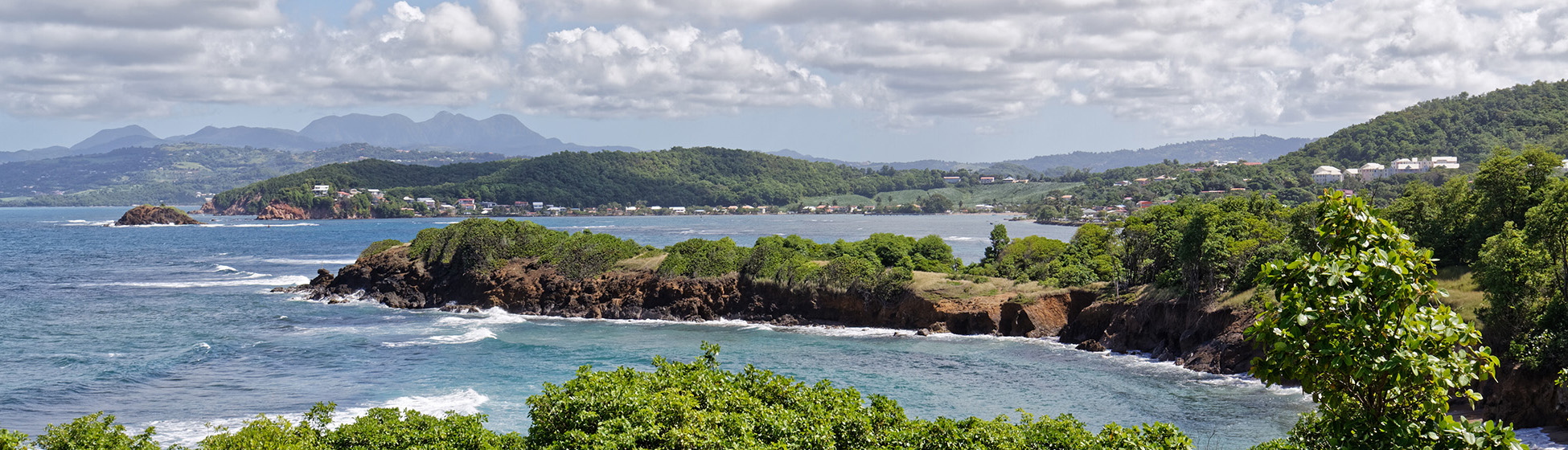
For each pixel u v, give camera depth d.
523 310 106.25
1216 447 51.53
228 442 34.31
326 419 40.38
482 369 71.88
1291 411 59.00
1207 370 71.31
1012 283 95.19
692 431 32.09
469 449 36.53
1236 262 76.62
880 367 73.94
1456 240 75.25
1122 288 89.38
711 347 42.72
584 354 79.19
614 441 31.25
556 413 34.78
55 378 66.81
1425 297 15.41
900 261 109.56
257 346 80.81
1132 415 58.66
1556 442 47.34
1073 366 74.44
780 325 96.62
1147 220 95.75
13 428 53.91
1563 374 28.38
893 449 35.47
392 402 60.53
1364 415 16.17
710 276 102.31
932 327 91.31
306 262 174.12
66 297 117.19
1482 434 15.34
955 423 38.94
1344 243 16.38
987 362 75.88
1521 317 54.56
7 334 87.00
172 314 101.62
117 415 56.78
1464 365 15.20
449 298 111.44
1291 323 15.57
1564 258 55.34
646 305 102.94
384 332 90.44
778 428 34.03
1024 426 40.28
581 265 108.06
